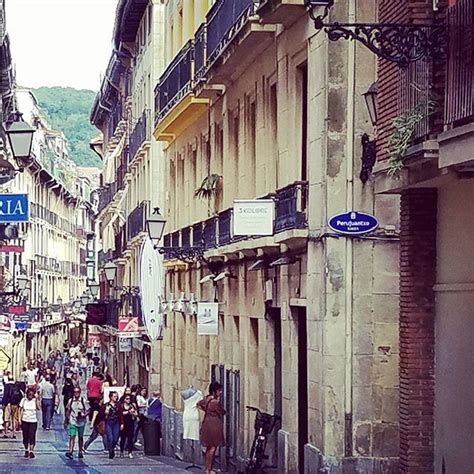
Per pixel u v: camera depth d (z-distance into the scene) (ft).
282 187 74.64
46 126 352.08
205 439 81.56
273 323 81.41
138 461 107.04
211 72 92.53
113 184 230.68
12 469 93.86
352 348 64.28
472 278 51.39
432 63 48.49
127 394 113.39
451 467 53.83
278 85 76.74
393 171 51.49
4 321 192.24
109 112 249.55
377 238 64.34
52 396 155.33
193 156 117.19
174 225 128.26
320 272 65.77
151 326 108.68
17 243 238.48
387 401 64.28
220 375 99.09
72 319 350.43
